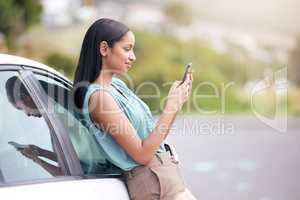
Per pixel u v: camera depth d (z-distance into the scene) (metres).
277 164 19.41
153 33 35.75
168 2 37.50
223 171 18.09
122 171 5.75
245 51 36.69
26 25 32.38
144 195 5.59
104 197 5.33
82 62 5.80
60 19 34.03
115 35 5.75
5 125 5.09
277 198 15.12
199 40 36.53
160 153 5.71
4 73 5.25
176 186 5.62
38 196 4.77
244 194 15.38
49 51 32.84
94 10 35.81
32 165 5.00
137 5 37.12
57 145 5.31
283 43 38.47
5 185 4.69
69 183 5.12
